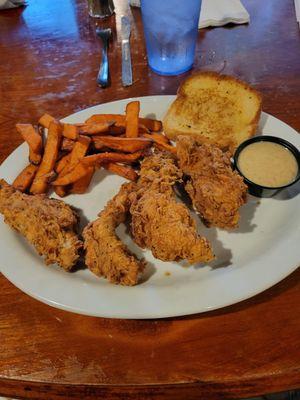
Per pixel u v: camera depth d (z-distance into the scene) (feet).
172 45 1.27
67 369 0.73
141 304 0.76
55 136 1.02
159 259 0.83
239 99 1.11
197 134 1.10
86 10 1.62
